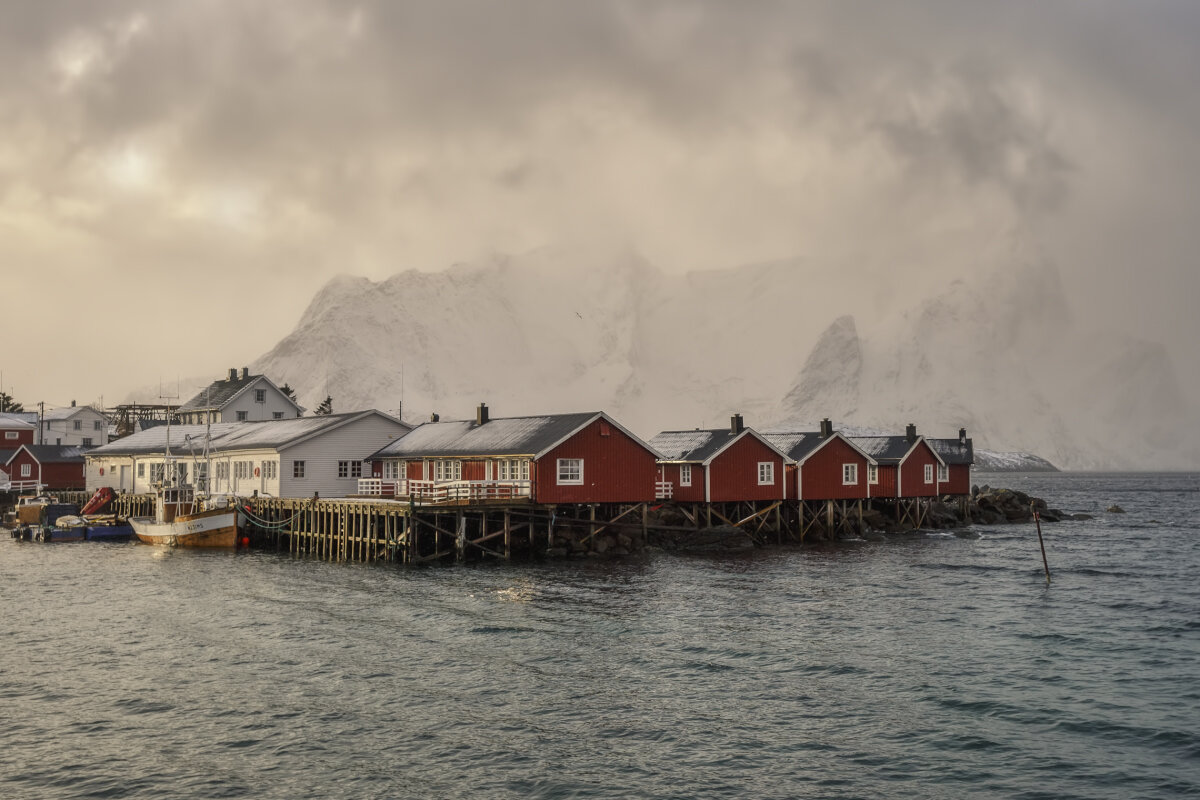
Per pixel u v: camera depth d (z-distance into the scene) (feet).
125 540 249.75
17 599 150.41
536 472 192.95
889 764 78.64
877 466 255.09
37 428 410.72
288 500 216.13
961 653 113.70
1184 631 126.41
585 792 73.20
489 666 106.63
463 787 74.02
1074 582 170.71
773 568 185.06
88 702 93.71
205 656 111.14
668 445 240.12
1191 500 533.96
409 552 185.68
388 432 242.78
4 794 72.64
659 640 119.44
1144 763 78.69
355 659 109.50
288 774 76.28
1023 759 79.66
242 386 373.81
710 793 73.05
